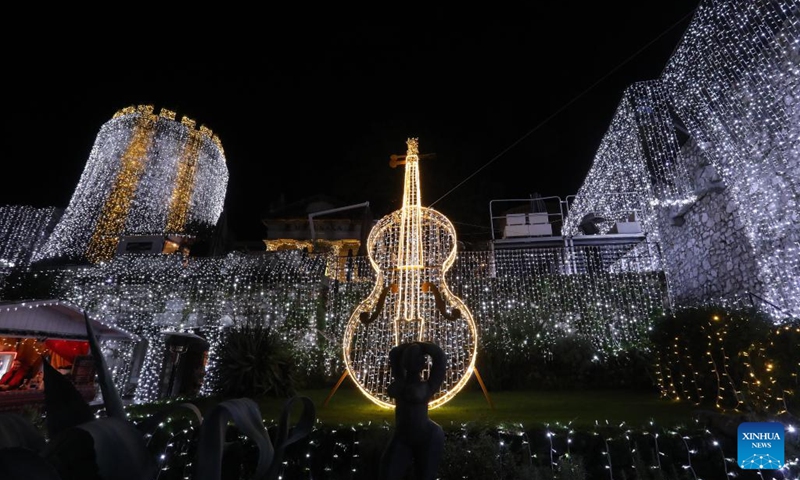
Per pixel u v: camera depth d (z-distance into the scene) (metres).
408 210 6.27
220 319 11.45
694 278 9.52
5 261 16.83
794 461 3.87
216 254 19.77
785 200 6.50
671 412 5.46
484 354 9.15
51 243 20.52
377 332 8.91
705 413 4.85
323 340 10.48
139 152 25.11
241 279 11.89
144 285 12.25
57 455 0.87
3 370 8.28
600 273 10.28
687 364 6.61
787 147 6.40
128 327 11.27
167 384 9.98
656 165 10.59
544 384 8.87
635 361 8.78
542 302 10.16
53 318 8.27
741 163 7.52
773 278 6.86
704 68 8.13
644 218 11.64
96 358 1.15
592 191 15.34
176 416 5.21
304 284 11.48
